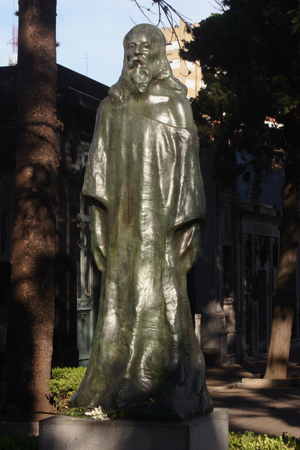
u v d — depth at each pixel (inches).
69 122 658.2
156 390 198.1
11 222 637.3
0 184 635.5
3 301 622.5
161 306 207.6
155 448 182.5
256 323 1185.4
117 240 214.8
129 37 224.2
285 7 759.1
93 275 720.3
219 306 1048.8
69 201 652.1
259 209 1189.1
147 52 220.8
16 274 471.8
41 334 466.6
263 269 1234.6
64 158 645.3
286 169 808.3
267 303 1244.5
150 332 205.6
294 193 801.6
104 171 222.1
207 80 811.4
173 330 206.1
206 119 820.6
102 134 224.1
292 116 778.8
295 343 1393.9
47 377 467.2
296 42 743.7
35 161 477.7
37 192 475.5
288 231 800.3
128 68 222.4
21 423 423.2
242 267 1140.5
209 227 1040.2
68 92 640.4
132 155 215.8
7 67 662.5
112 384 202.8
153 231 211.2
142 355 203.6
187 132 217.0
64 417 194.9
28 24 487.5
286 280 800.3
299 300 1425.9
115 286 212.8
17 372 460.4
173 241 214.7
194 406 198.5
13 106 634.2
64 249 642.2
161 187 212.5
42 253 472.1
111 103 225.8
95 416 193.2
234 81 787.4
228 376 873.5
